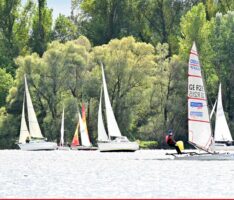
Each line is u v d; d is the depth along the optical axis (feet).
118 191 430.61
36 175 544.21
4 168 625.82
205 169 574.97
